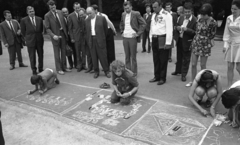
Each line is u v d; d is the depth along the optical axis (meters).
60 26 5.72
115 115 3.49
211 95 3.33
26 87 5.03
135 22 4.98
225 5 17.27
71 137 3.00
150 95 4.20
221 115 3.26
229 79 4.21
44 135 3.09
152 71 5.88
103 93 4.40
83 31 5.81
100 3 19.41
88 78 5.49
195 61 4.35
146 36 8.50
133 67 5.32
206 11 3.88
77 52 5.98
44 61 7.71
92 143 2.85
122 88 3.88
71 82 5.22
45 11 24.06
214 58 7.21
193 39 4.34
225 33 4.00
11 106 4.06
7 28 6.38
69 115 3.59
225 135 2.83
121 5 22.41
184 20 4.91
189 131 2.96
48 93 4.57
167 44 4.38
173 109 3.59
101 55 5.28
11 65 6.69
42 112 3.75
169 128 3.05
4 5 22.19
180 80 5.03
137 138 2.86
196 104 3.43
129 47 5.21
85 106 3.88
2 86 5.17
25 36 5.71
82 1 22.09
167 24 4.32
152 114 3.46
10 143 2.94
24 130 3.24
